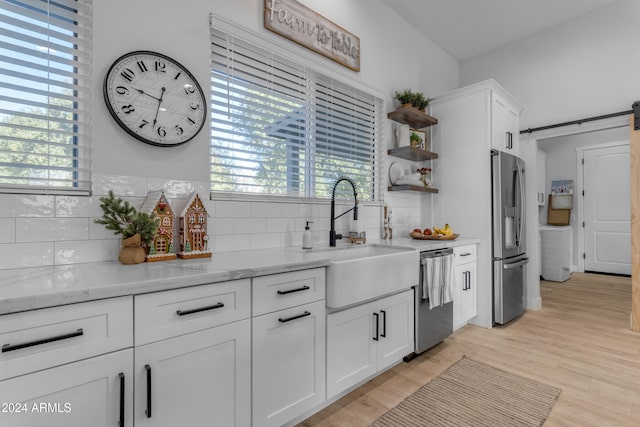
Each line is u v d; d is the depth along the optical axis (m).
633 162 3.00
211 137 1.93
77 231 1.44
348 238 2.61
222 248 1.91
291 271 1.50
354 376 1.82
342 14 2.73
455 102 3.35
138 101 1.61
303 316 1.54
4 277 1.12
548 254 5.12
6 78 1.33
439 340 2.50
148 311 1.08
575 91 3.50
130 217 1.46
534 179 3.70
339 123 2.70
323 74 2.54
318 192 2.52
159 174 1.70
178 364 1.15
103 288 0.98
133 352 1.05
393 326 2.11
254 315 1.37
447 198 3.38
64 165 1.47
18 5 1.35
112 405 1.01
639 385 1.99
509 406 1.78
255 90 2.13
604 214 5.46
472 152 3.21
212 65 1.94
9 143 1.35
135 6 1.63
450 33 3.73
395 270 2.04
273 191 2.22
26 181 1.38
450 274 2.55
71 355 0.94
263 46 2.13
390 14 3.25
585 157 5.64
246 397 1.34
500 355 2.43
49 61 1.41
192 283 1.16
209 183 1.88
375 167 3.08
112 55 1.55
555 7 3.31
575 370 2.19
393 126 3.24
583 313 3.46
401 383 2.03
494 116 3.18
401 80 3.36
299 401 1.54
